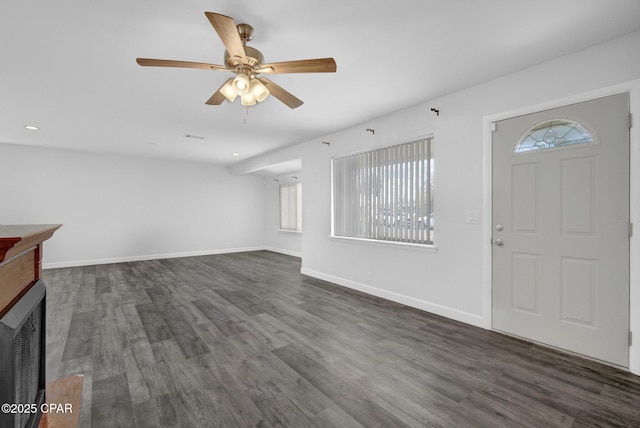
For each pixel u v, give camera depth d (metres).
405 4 1.75
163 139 5.04
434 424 1.59
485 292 2.85
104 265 6.13
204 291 4.21
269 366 2.19
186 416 1.64
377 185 3.97
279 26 1.95
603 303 2.21
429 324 2.99
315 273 5.07
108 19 1.86
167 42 2.13
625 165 2.11
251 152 6.18
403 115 3.57
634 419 1.62
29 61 2.38
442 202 3.18
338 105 3.42
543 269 2.50
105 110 3.57
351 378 2.03
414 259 3.49
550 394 1.85
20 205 5.52
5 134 4.69
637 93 2.04
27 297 1.23
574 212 2.34
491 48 2.23
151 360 2.27
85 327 2.90
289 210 7.72
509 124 2.68
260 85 2.06
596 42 2.16
